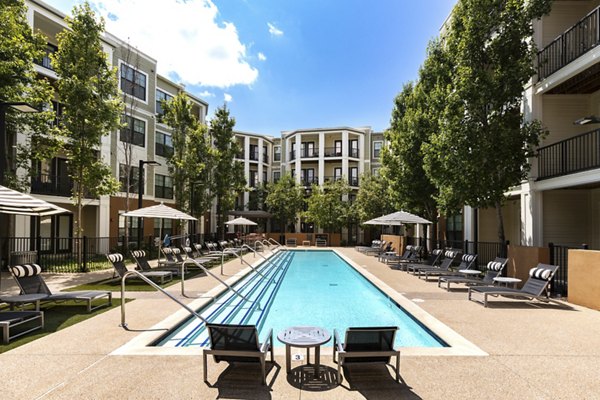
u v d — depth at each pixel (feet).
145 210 40.06
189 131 74.54
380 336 12.82
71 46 44.27
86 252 43.55
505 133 33.01
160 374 13.29
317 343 13.19
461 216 60.85
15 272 22.94
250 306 26.96
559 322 20.44
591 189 39.22
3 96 39.34
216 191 84.02
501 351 15.72
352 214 97.91
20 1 40.73
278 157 136.26
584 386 12.38
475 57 34.88
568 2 39.27
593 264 23.77
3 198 19.39
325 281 40.93
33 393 11.71
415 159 51.29
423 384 12.56
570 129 38.86
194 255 53.11
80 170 45.75
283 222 112.27
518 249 31.96
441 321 20.63
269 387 12.42
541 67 38.65
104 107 45.75
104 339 17.06
